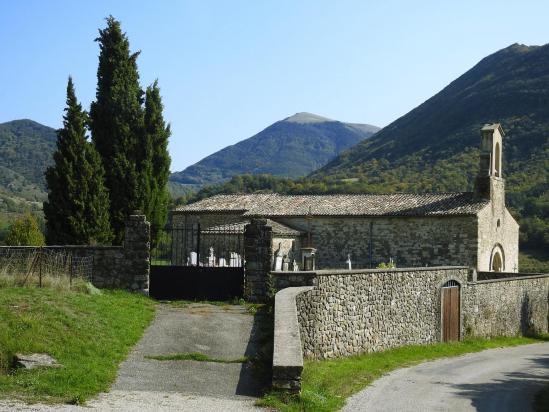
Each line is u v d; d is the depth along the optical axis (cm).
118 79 3456
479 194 4166
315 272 1867
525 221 6769
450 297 2759
